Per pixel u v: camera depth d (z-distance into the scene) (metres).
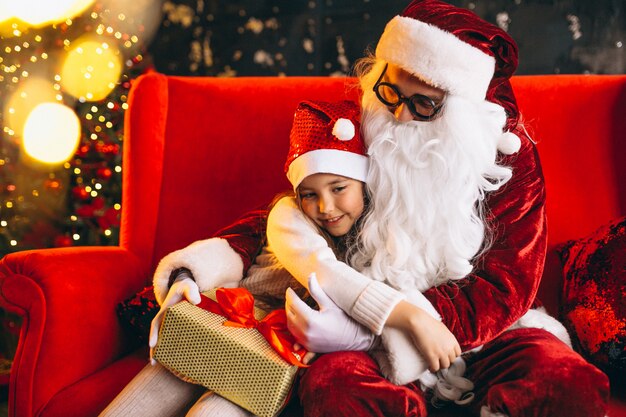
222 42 3.13
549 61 2.66
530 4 2.66
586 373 0.89
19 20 2.67
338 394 0.90
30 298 1.11
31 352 1.09
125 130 1.59
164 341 1.00
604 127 1.45
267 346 0.97
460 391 1.02
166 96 1.59
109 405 1.01
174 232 1.53
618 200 1.43
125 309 1.25
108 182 2.69
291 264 1.10
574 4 2.62
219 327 0.99
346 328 0.99
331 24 2.98
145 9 3.16
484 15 2.70
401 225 1.10
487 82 1.08
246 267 1.24
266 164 1.54
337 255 1.18
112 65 2.79
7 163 2.66
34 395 1.08
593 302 1.10
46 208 2.70
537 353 0.94
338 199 1.09
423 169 1.09
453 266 1.06
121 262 1.38
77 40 2.81
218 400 0.96
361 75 1.28
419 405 0.94
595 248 1.17
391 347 0.97
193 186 1.55
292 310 0.98
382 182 1.10
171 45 3.18
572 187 1.44
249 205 1.53
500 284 1.05
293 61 3.04
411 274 1.08
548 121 1.47
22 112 2.71
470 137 1.07
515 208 1.12
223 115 1.57
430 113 1.07
